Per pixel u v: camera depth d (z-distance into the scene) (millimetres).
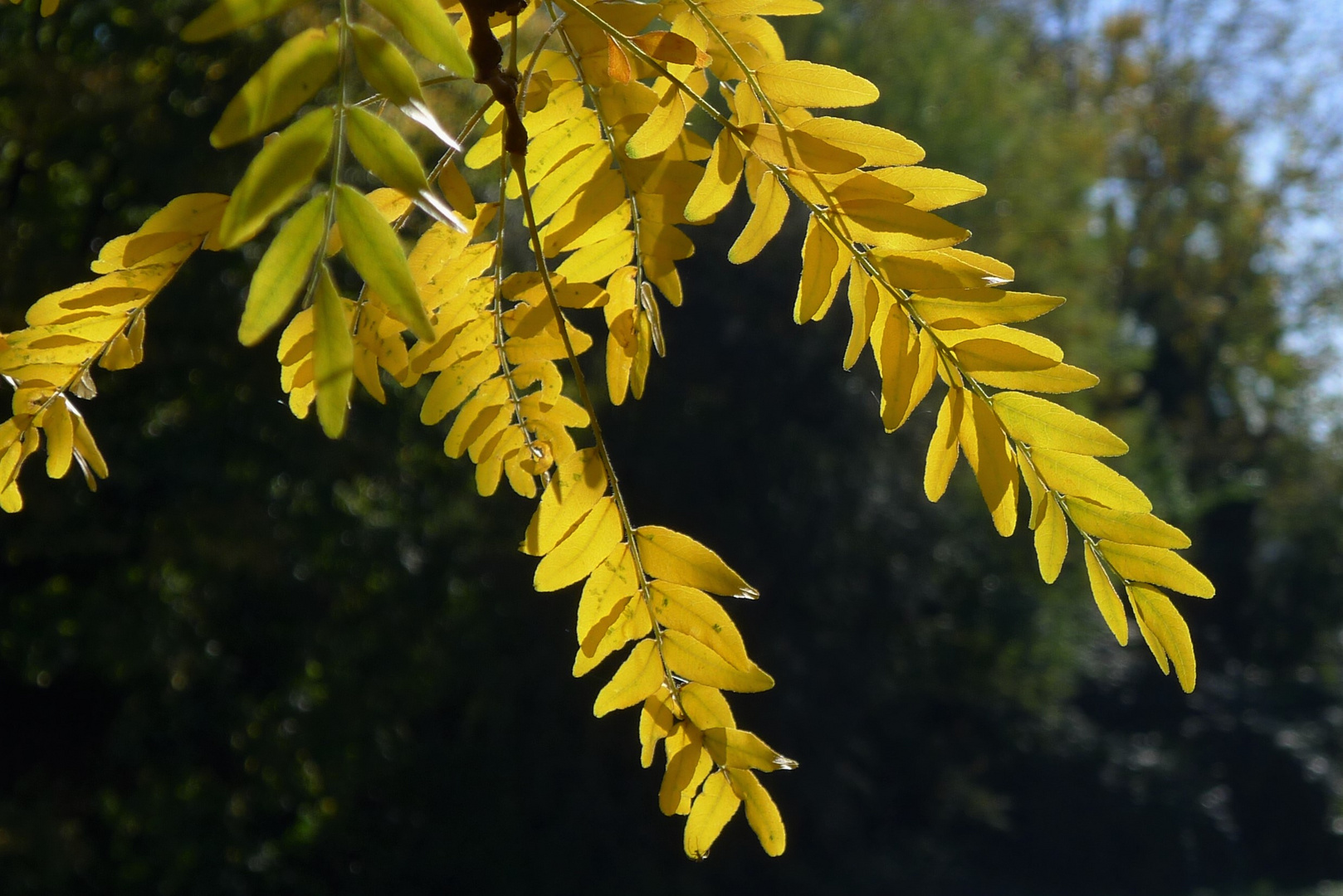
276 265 696
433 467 11812
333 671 12141
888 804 16734
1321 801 21031
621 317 1301
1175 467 21844
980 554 16641
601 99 1206
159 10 8930
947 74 16391
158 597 10539
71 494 9773
